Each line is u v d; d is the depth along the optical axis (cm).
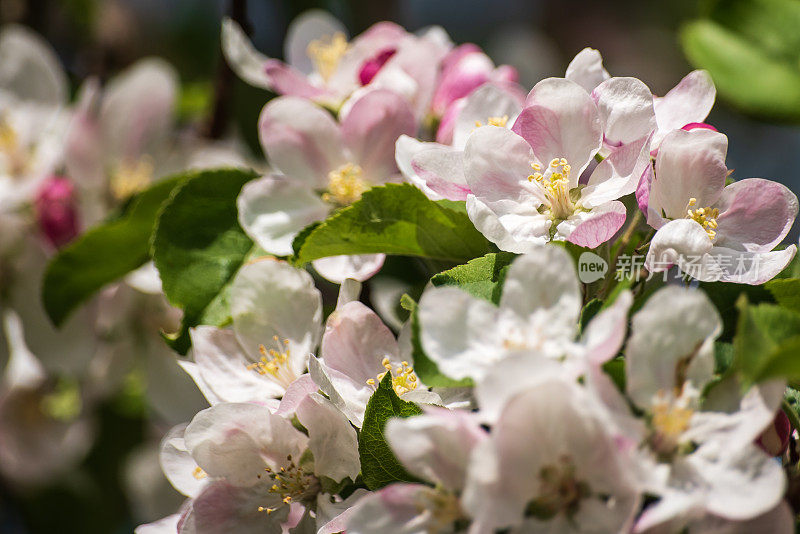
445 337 47
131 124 61
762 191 50
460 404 49
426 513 47
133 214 57
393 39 57
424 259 56
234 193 55
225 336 52
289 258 52
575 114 50
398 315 56
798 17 61
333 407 49
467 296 47
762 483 46
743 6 61
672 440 46
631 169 50
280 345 52
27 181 60
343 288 50
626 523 45
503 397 45
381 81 55
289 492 50
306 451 50
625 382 47
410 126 54
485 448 45
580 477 46
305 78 58
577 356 46
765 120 60
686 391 47
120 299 60
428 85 55
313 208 54
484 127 50
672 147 50
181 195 55
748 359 46
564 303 47
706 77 51
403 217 51
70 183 60
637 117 50
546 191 50
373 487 49
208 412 49
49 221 60
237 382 51
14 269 60
